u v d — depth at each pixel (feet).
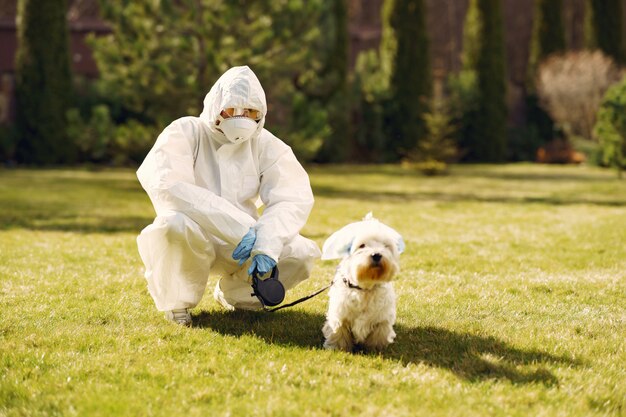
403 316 17.87
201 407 11.64
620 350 15.16
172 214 15.87
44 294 19.76
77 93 83.51
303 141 55.47
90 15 93.25
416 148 90.43
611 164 70.74
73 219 37.19
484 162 99.81
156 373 13.17
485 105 98.94
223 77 16.55
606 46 103.55
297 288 21.02
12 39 90.74
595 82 95.45
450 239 31.42
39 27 77.30
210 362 13.88
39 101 77.92
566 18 120.88
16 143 78.59
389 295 14.47
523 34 119.34
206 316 17.81
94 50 56.49
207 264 16.47
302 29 55.31
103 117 55.93
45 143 78.43
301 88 79.82
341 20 86.22
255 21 55.31
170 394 12.19
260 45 54.13
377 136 94.12
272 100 62.34
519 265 25.40
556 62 98.68
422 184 64.49
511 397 12.18
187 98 55.01
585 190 58.65
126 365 13.62
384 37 95.30
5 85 83.46
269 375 13.14
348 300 14.29
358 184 63.93
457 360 14.30
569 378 13.30
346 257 14.34
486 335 16.11
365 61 96.89
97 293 20.16
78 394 12.05
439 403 11.89
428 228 35.32
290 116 60.54
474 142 99.81
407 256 26.84
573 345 15.39
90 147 56.90
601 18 103.35
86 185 57.72
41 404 11.64
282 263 16.70
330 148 89.97
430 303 19.26
